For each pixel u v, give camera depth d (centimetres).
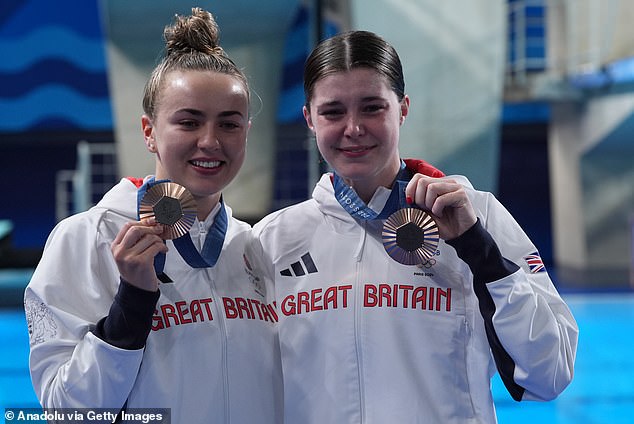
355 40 353
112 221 358
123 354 314
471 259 342
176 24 370
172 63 356
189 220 330
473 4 1938
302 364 370
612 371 1195
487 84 1958
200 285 359
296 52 2472
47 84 2519
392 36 1912
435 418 354
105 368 316
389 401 356
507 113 2745
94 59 2509
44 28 2484
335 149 356
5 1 2462
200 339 349
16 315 1808
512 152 2892
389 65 354
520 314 338
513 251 371
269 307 385
